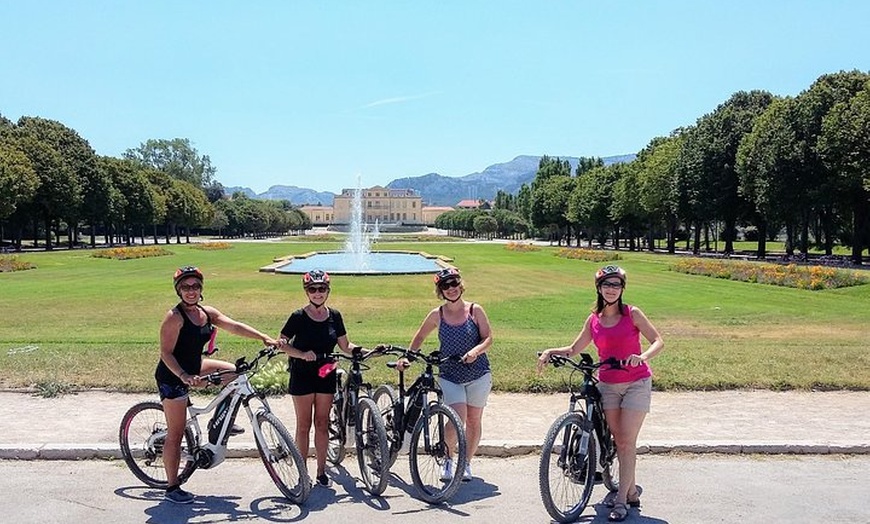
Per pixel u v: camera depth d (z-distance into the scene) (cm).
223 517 617
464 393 713
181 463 708
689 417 928
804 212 5234
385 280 3678
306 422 720
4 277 3847
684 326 2020
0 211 5903
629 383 634
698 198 6312
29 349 1355
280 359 1211
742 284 3534
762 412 955
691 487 688
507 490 682
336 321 731
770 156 5059
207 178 16125
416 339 740
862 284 3139
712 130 6266
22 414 926
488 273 4334
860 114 4300
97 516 617
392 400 746
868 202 4862
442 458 659
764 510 629
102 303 2592
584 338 670
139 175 9150
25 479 710
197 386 654
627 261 5628
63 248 7675
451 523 602
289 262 5112
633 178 7919
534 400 1018
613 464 689
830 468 746
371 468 698
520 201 14875
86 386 1054
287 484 661
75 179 7319
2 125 7150
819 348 1427
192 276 669
